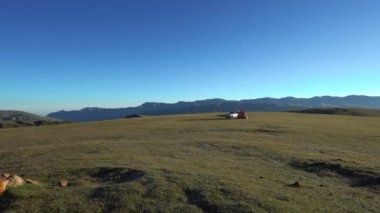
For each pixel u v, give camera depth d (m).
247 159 30.78
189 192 19.34
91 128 67.19
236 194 18.73
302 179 24.00
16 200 17.70
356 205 18.42
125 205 17.44
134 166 25.84
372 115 159.12
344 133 51.41
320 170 26.52
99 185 21.36
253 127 57.81
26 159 32.66
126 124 72.38
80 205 17.50
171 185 20.25
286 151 34.31
